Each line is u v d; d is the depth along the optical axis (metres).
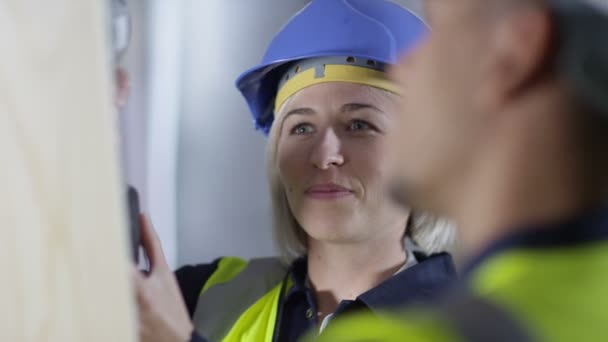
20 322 0.70
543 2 0.66
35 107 0.69
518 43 0.65
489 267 0.64
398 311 1.47
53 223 0.70
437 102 0.69
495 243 0.65
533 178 0.64
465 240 0.69
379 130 1.59
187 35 2.28
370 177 1.57
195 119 2.32
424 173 0.70
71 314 0.70
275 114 1.75
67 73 0.69
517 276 0.62
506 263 0.63
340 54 1.61
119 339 0.72
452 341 0.58
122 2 0.94
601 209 0.63
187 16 2.27
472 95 0.67
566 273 0.61
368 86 1.60
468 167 0.67
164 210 2.26
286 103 1.67
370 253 1.63
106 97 0.70
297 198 1.61
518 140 0.64
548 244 0.63
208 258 2.39
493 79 0.66
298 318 1.62
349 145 1.59
